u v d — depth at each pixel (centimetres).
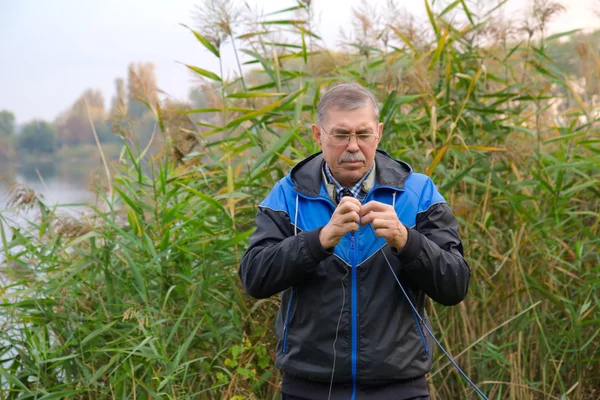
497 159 431
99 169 404
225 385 368
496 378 402
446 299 244
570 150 461
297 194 256
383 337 244
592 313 409
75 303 363
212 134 438
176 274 363
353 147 238
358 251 245
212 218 415
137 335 356
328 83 461
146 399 349
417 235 235
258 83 486
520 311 406
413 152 420
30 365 355
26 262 384
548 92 490
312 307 247
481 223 416
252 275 247
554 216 422
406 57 471
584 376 403
